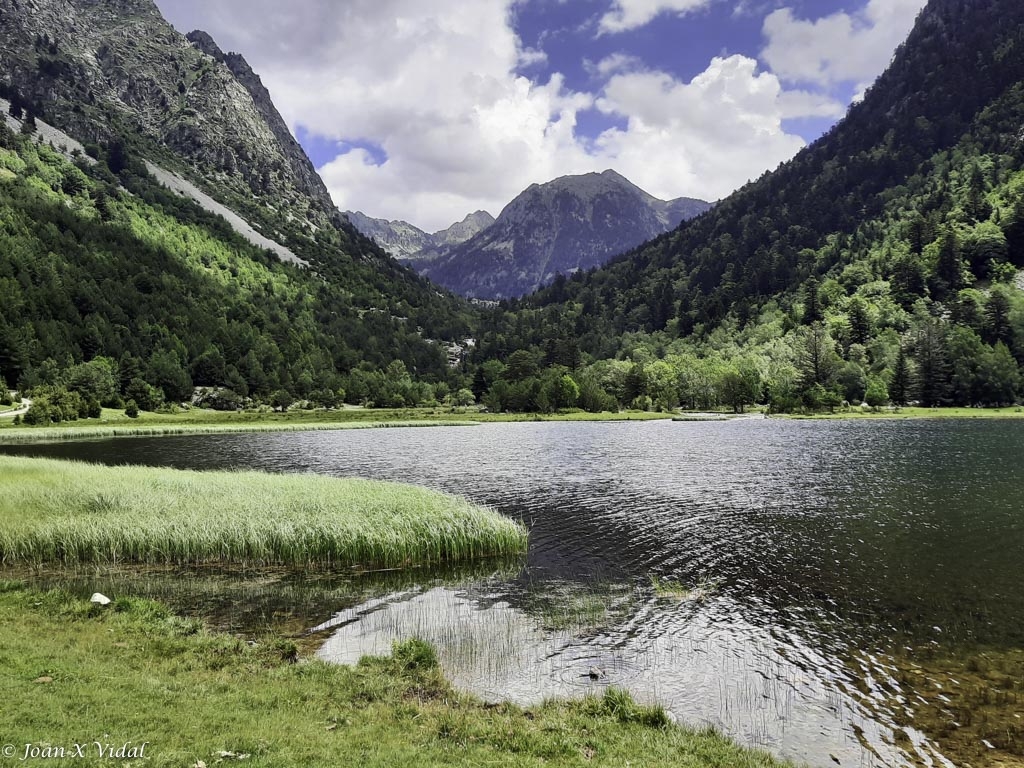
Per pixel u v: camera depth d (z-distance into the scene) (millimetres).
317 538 29375
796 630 20500
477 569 28578
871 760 12711
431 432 127188
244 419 166250
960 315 188000
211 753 10016
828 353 176875
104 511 32781
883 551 30672
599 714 13867
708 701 15344
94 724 10664
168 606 22797
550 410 187625
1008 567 27625
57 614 18234
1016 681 16609
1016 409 153250
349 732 11719
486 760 11000
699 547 32156
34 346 171125
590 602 23656
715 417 161875
